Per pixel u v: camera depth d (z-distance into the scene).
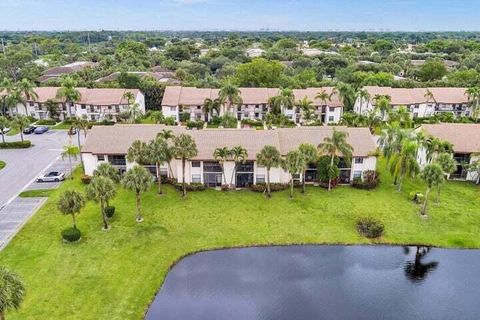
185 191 58.03
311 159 57.78
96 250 45.19
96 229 49.31
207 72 162.62
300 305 38.88
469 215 54.34
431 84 121.00
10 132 88.50
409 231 50.78
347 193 60.19
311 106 92.00
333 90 96.50
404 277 43.38
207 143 62.50
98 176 49.69
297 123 99.06
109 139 64.25
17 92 94.62
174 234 49.00
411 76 152.38
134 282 40.56
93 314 36.03
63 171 67.12
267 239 48.72
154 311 37.50
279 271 43.81
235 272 43.47
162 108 97.94
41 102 98.50
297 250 47.38
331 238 49.25
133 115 87.62
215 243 47.72
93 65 167.12
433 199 58.62
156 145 56.25
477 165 62.97
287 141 64.00
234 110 98.69
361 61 188.75
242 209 55.06
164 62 172.00
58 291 38.50
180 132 64.62
